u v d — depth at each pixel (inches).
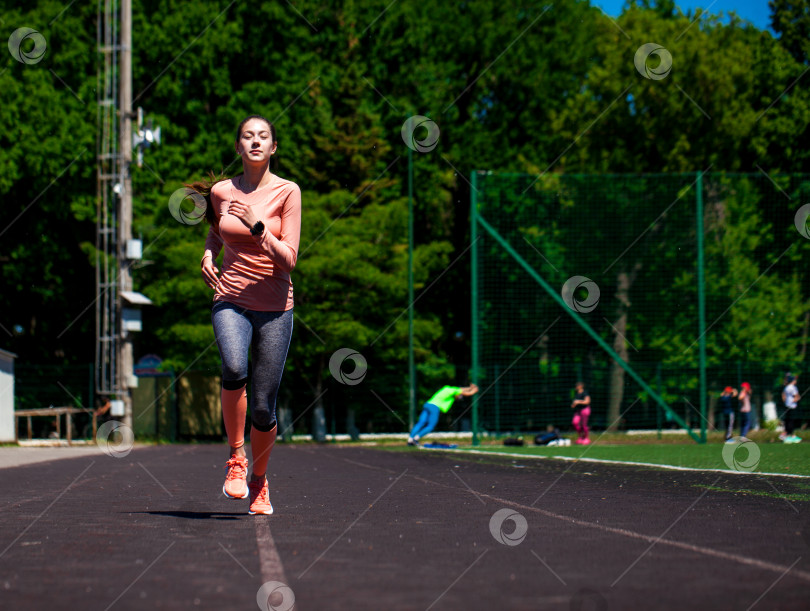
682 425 1277.1
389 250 1621.6
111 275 1531.7
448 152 1945.1
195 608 160.2
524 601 166.1
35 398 1676.9
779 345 1448.1
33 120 1551.4
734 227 1460.4
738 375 1444.4
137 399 1598.2
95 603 165.8
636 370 1469.0
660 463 682.2
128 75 1314.0
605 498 383.9
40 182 1588.3
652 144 1667.1
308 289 1535.4
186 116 1704.0
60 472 593.0
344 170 1758.1
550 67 2025.1
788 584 182.5
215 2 1679.4
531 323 1475.1
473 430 1222.3
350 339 1556.3
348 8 1827.0
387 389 1787.6
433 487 454.6
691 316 1453.0
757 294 1456.7
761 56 1771.7
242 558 217.2
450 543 243.0
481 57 2021.4
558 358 1485.0
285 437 1636.3
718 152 1665.8
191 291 1475.1
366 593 174.4
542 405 1480.1
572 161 1704.0
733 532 265.3
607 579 188.4
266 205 303.4
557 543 243.1
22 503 366.9
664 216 1465.3
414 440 1155.9
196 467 657.0
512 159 1955.0
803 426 1444.4
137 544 241.0
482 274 1307.8
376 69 1886.1
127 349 1286.9
